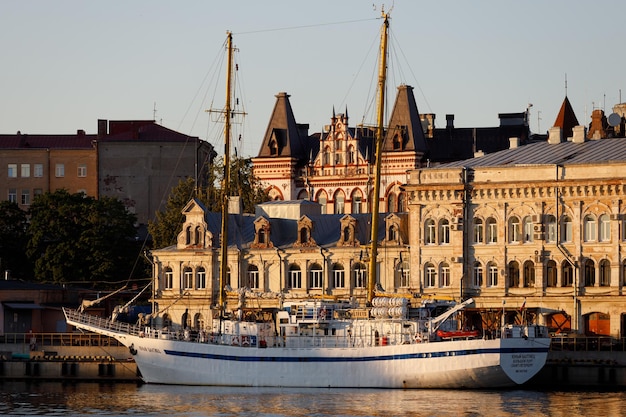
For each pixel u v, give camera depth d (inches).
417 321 6348.4
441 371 6181.1
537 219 7293.3
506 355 6141.7
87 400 6171.3
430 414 5580.7
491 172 7421.3
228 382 6501.0
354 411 5674.2
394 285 7672.2
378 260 7721.5
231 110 7440.9
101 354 7263.8
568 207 7239.2
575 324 7190.0
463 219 7450.8
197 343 6579.7
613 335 7106.3
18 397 6314.0
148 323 7372.1
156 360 6678.2
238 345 6550.2
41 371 7091.5
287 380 6402.6
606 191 7145.7
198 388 6501.0
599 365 6382.9
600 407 5708.7
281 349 6412.4
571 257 7219.5
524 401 5880.9
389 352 6269.7
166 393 6358.3
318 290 7824.8
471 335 6309.1
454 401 5890.8
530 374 6215.6
